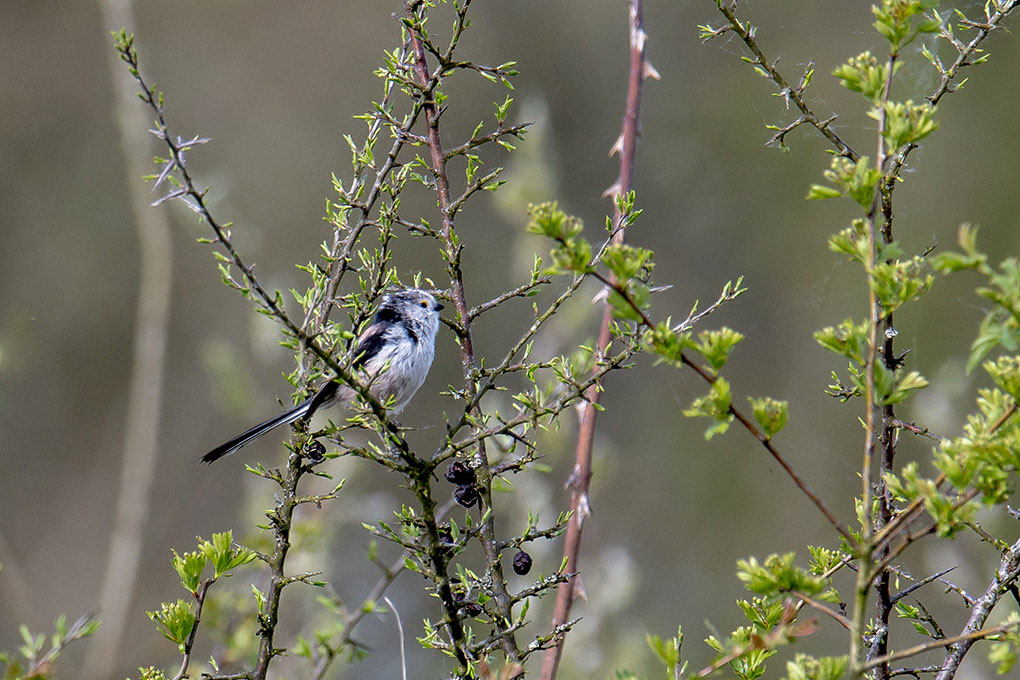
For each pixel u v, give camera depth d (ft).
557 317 27.76
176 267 51.75
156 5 57.82
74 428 53.62
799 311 53.93
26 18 58.65
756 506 50.67
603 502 50.34
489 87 57.93
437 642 15.30
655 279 55.57
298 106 58.65
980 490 10.39
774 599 12.91
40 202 56.85
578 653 25.63
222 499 50.70
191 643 14.73
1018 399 10.56
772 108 53.83
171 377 51.31
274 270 54.95
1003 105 50.19
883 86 11.55
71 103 58.39
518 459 16.61
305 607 23.76
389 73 17.98
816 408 51.88
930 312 47.03
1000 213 48.93
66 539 50.83
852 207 54.70
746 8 55.77
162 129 12.96
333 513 25.07
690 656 45.24
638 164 57.98
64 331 54.90
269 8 59.41
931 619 14.78
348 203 17.81
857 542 11.01
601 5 59.67
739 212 56.24
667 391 54.03
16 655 31.53
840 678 11.10
